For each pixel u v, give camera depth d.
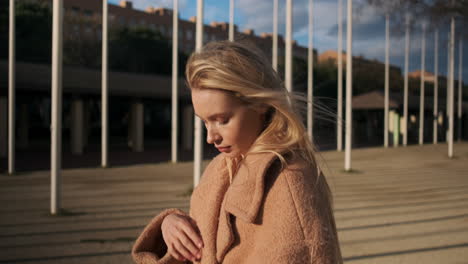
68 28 26.89
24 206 8.10
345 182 11.23
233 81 0.91
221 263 0.96
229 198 0.96
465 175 12.91
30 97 24.25
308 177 0.91
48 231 6.04
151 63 38.44
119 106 39.78
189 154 22.03
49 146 26.73
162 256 1.25
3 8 27.73
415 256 4.71
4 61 20.45
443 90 53.53
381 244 5.23
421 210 7.50
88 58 28.33
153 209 7.75
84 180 12.02
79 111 20.77
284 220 0.85
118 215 7.20
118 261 4.61
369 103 32.19
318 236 0.83
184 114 25.27
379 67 48.75
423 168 15.01
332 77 43.34
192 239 1.03
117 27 37.19
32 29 28.09
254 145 0.98
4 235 5.80
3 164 16.44
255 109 0.96
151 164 16.77
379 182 11.23
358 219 6.72
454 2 11.17
